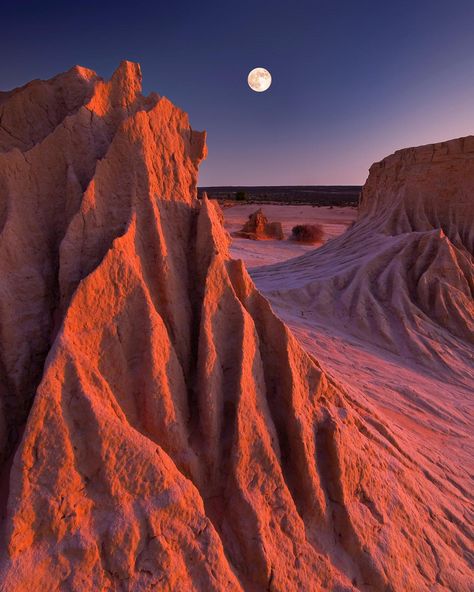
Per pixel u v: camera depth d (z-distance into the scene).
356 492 5.41
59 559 3.38
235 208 98.19
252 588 4.20
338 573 4.70
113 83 5.89
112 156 5.26
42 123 5.69
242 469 4.70
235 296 5.55
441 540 5.89
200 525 4.06
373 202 29.70
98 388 4.05
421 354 14.96
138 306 4.66
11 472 3.49
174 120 6.20
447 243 18.17
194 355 5.42
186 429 4.74
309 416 5.64
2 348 4.25
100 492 3.75
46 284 4.80
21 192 4.84
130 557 3.60
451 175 23.94
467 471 8.50
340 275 19.00
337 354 13.63
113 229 5.08
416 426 10.07
